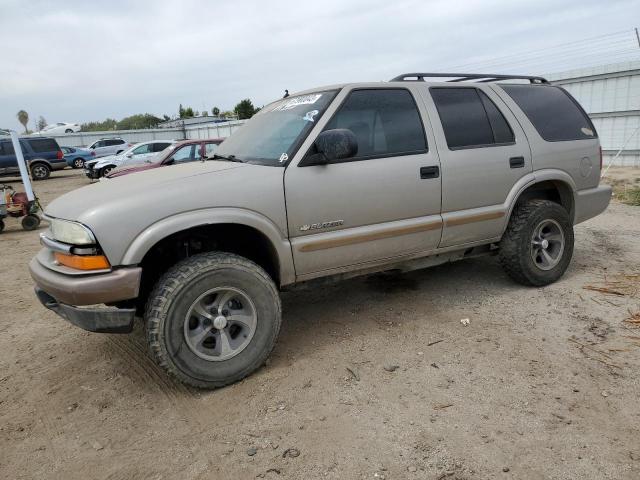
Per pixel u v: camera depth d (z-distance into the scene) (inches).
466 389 115.1
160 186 116.8
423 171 145.5
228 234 133.6
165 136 1486.2
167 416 111.6
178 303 111.7
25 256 290.7
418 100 150.8
